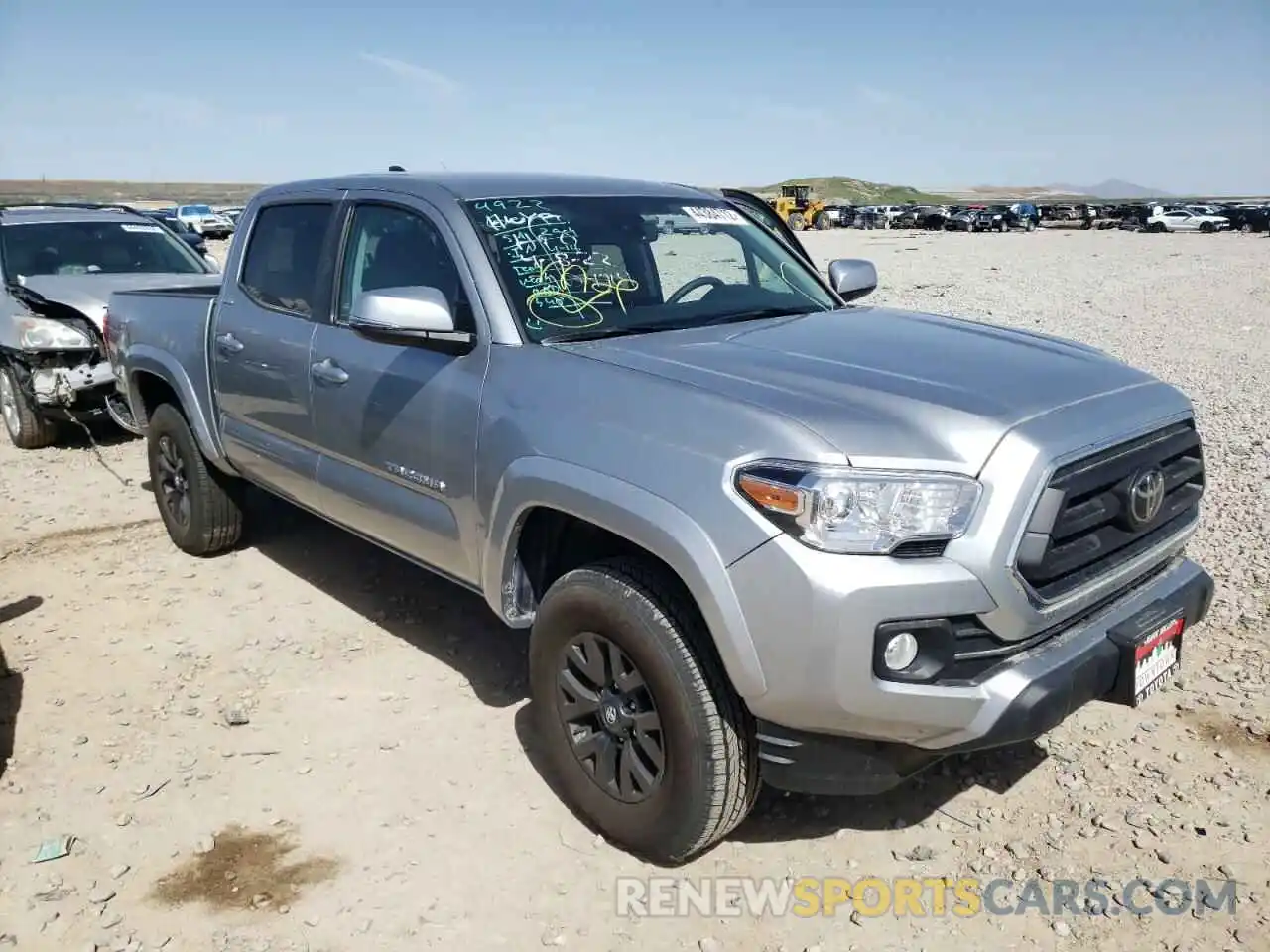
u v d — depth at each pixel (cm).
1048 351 357
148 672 453
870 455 269
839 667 263
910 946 292
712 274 423
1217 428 859
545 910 307
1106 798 354
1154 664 312
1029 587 275
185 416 557
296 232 476
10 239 910
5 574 566
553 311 368
